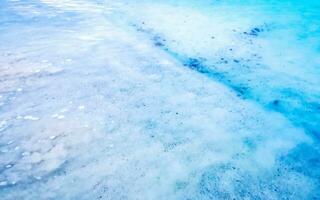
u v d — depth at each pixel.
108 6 7.14
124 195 2.07
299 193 2.20
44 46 4.43
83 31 5.26
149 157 2.44
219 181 2.25
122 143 2.58
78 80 3.56
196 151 2.55
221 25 6.08
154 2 7.84
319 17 6.98
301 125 3.04
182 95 3.44
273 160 2.51
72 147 2.49
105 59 4.21
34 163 2.29
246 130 2.89
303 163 2.51
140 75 3.84
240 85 3.79
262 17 6.79
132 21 6.08
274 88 3.77
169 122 2.92
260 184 2.25
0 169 2.21
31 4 6.78
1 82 3.35
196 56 4.62
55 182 2.13
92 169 2.27
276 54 4.86
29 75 3.57
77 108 3.03
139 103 3.21
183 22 6.18
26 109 2.94
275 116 3.17
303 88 3.81
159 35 5.39
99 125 2.80
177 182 2.21
